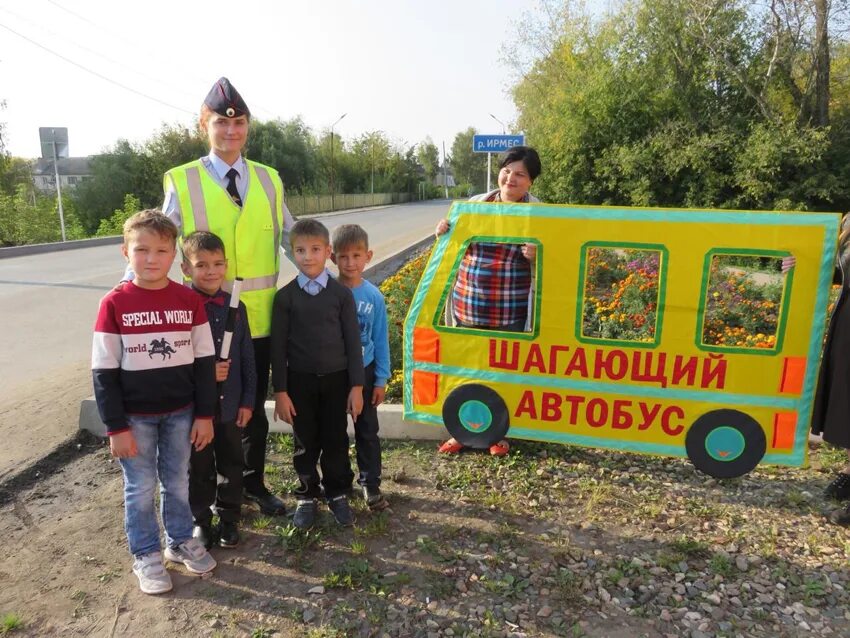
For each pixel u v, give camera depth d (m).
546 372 3.49
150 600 2.62
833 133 16.44
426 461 3.95
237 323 2.95
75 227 23.64
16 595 2.63
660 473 3.82
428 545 3.01
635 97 18.19
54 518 3.24
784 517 3.32
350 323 3.13
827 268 3.06
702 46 17.58
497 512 3.34
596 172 19.00
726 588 2.72
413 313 3.69
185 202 2.98
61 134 19.03
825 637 2.44
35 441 4.02
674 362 3.29
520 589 2.70
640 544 3.06
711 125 17.11
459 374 3.65
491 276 3.76
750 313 6.76
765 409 3.24
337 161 64.50
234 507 3.04
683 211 3.17
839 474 3.61
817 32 15.98
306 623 2.48
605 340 3.36
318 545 3.03
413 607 2.58
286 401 3.10
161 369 2.59
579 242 3.32
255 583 2.74
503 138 11.82
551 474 3.79
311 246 3.00
